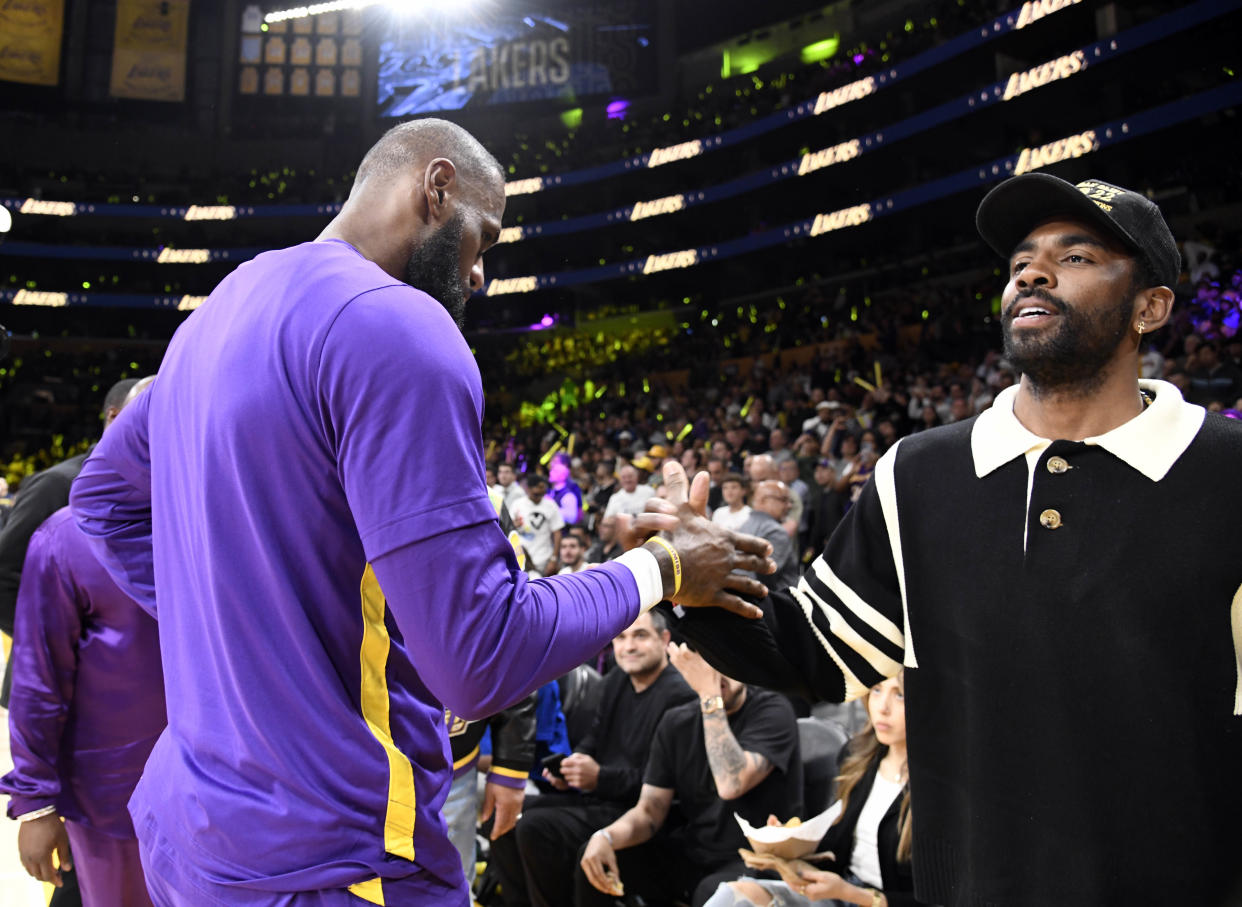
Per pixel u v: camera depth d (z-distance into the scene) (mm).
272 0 26281
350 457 1114
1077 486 1164
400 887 1166
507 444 17047
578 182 22656
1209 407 7773
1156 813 1072
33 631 2031
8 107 25156
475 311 25719
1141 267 1190
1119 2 15984
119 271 26188
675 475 1434
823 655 1389
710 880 2598
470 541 1101
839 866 2340
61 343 25094
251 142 25953
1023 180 1182
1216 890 1060
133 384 2766
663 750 2932
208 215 24609
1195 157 16578
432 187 1361
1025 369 1212
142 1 25938
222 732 1179
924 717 1271
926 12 20234
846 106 19734
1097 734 1101
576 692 3848
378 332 1133
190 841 1173
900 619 1329
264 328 1199
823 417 10227
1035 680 1140
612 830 2848
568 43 24891
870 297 18828
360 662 1191
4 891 3174
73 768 2084
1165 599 1091
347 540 1178
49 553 2047
